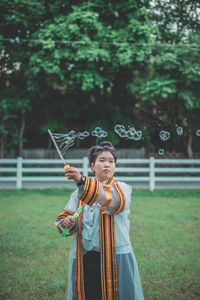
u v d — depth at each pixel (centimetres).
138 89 975
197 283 305
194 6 1071
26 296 279
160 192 886
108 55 918
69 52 908
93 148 183
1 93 1052
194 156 1369
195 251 392
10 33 970
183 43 1045
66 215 186
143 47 936
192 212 614
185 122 485
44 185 1048
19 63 992
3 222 524
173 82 947
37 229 482
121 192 162
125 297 165
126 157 1379
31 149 1491
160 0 1077
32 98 1116
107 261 165
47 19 987
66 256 376
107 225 168
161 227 501
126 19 978
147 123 727
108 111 1130
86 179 153
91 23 909
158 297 276
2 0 910
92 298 171
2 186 1033
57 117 1179
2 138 1195
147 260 360
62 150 163
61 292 287
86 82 940
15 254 379
